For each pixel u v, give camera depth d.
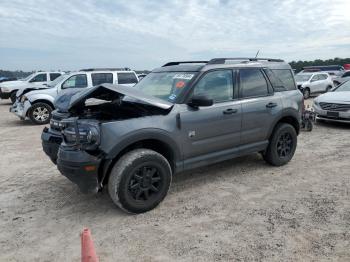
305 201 4.28
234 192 4.65
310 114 8.86
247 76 5.21
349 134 8.40
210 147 4.67
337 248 3.17
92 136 3.72
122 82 12.93
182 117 4.29
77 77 12.14
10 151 7.32
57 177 5.50
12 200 4.58
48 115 11.39
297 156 6.40
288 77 5.96
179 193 4.66
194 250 3.22
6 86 18.30
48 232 3.68
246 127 5.06
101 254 3.21
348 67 35.84
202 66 4.78
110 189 3.87
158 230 3.64
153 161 4.02
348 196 4.39
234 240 3.38
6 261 3.15
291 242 3.30
